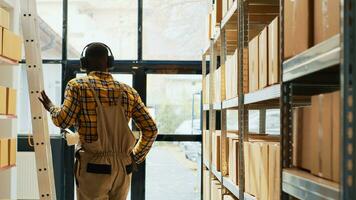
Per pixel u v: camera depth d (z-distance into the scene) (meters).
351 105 0.96
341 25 0.98
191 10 5.33
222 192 3.24
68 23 5.23
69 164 5.16
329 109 1.17
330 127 1.16
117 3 5.30
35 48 2.67
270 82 1.87
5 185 4.52
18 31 4.64
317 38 1.28
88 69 2.59
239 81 2.52
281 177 1.51
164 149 5.32
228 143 3.21
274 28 1.81
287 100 1.57
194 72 5.34
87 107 2.46
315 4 1.31
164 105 5.34
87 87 2.47
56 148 5.12
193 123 5.35
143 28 5.30
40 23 5.20
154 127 2.64
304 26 1.36
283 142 1.55
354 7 0.97
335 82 1.57
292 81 1.57
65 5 5.21
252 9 2.71
